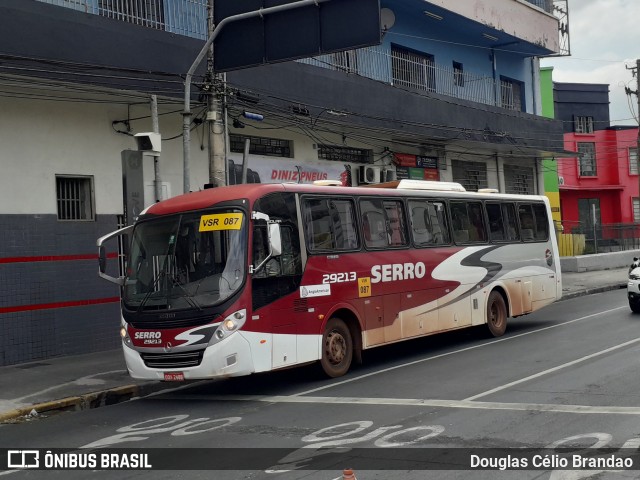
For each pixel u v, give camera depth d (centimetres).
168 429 896
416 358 1360
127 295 1072
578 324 1719
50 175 1455
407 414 876
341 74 2038
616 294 2516
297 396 1051
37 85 1383
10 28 1266
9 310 1380
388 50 2483
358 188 1299
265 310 1047
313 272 1147
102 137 1551
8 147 1391
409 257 1363
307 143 2109
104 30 1412
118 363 1379
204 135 1778
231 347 996
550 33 3152
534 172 3288
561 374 1081
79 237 1500
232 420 917
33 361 1411
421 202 1430
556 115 4903
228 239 1035
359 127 2102
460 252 1499
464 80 2870
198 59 1357
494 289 1605
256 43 1393
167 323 1013
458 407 897
